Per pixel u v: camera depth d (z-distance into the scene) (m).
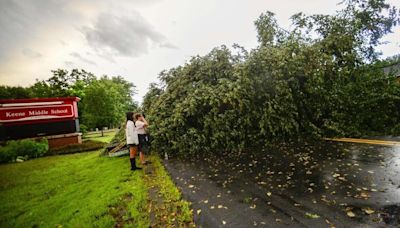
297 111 8.08
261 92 7.61
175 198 3.99
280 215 3.07
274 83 7.57
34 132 11.72
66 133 12.65
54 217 3.70
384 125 7.84
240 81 7.11
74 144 12.05
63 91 30.42
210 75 8.23
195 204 3.70
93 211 3.67
